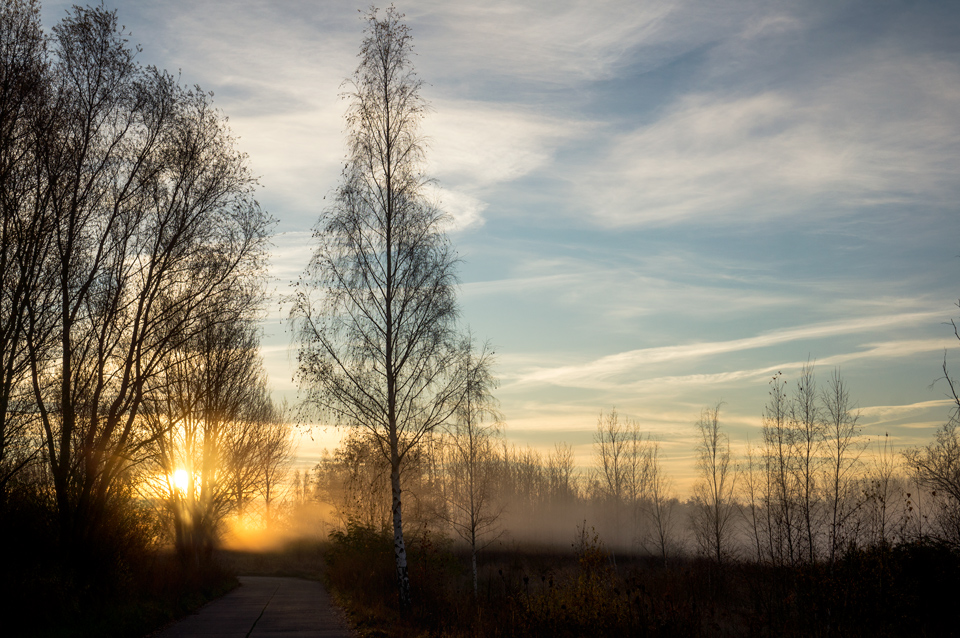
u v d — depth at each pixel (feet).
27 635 45.19
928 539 65.00
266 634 51.57
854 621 55.06
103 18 59.67
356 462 68.69
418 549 85.97
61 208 57.52
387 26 68.03
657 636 45.96
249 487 109.60
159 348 64.28
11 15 54.60
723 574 92.89
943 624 57.62
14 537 54.80
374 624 56.59
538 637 48.70
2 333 54.44
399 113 67.67
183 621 60.54
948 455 68.13
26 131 55.31
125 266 62.59
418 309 65.98
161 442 84.84
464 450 101.81
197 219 65.16
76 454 60.08
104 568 60.64
